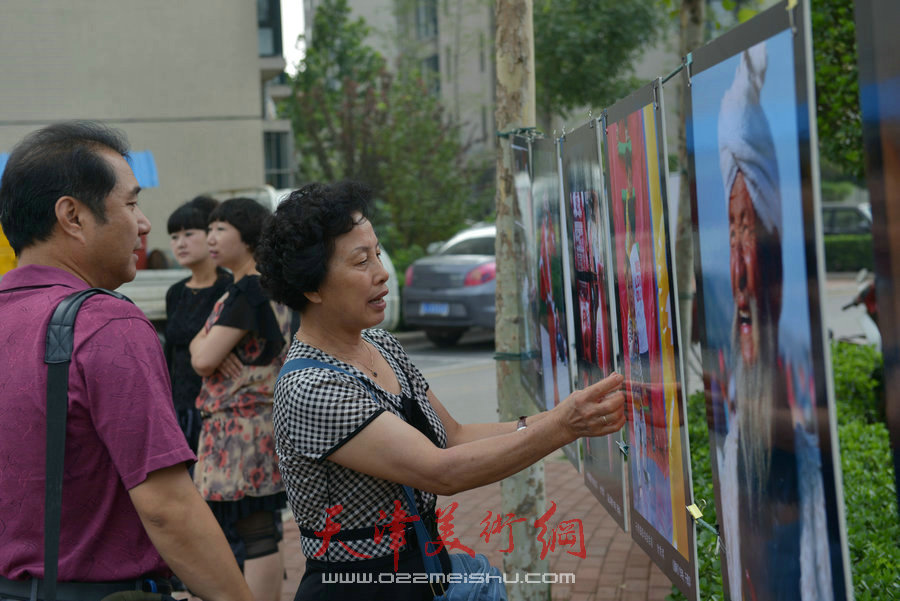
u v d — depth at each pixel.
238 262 3.62
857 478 4.32
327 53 21.78
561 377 2.99
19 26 10.83
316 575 2.09
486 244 13.01
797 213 1.30
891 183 1.17
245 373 3.52
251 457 3.48
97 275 1.91
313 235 2.04
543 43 18.09
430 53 28.36
